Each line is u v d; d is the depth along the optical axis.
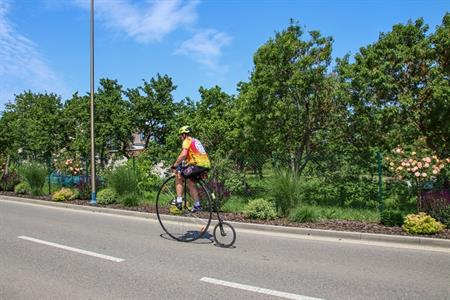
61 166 19.22
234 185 14.19
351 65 13.53
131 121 23.02
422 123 13.45
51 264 6.93
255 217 11.48
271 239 9.24
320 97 14.49
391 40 13.19
